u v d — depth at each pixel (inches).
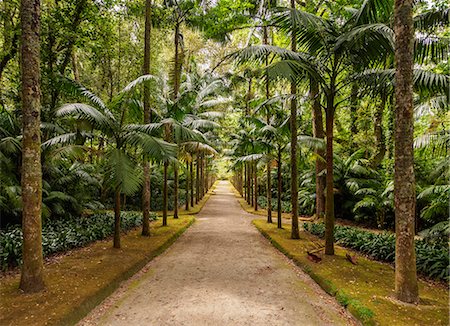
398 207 163.3
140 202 684.1
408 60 158.6
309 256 247.6
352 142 578.2
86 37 357.4
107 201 644.1
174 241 348.5
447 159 280.2
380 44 218.7
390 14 225.5
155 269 236.2
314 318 150.9
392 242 263.0
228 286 196.5
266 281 207.8
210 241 350.9
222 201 957.8
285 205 690.2
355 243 289.3
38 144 167.6
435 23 227.0
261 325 142.3
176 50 454.6
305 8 397.1
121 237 338.0
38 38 165.5
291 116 336.8
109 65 514.0
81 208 416.2
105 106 262.2
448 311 147.3
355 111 570.9
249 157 419.8
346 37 207.9
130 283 201.9
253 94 596.4
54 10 323.6
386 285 186.5
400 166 162.1
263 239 365.1
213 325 141.5
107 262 228.7
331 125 257.8
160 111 464.8
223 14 366.3
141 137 240.7
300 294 184.1
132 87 253.4
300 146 377.4
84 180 441.1
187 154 437.7
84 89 256.2
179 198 855.7
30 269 166.6
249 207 744.3
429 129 328.8
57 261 230.8
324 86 250.7
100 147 358.9
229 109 711.7
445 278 190.9
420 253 227.3
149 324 142.3
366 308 149.5
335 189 490.9
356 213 496.7
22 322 130.1
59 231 302.5
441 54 227.1
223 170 1930.4
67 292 165.0
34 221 166.7
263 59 242.5
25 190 165.2
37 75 165.0
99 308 160.9
